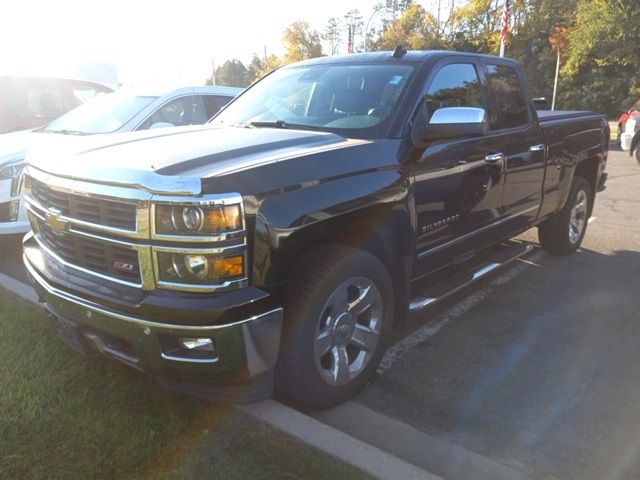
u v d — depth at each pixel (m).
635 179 12.12
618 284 5.33
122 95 7.12
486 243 4.43
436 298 3.83
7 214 5.56
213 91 7.30
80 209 2.82
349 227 3.04
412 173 3.43
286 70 4.68
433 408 3.27
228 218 2.46
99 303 2.69
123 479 2.47
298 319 2.82
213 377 2.60
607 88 38.19
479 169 4.07
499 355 3.91
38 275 3.09
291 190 2.73
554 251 6.20
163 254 2.51
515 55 44.84
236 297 2.51
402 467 2.55
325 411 3.18
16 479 2.43
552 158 5.24
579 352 3.95
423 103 3.70
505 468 2.73
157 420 2.89
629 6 27.59
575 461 2.79
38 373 3.24
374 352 3.34
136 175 2.54
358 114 3.68
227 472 2.53
